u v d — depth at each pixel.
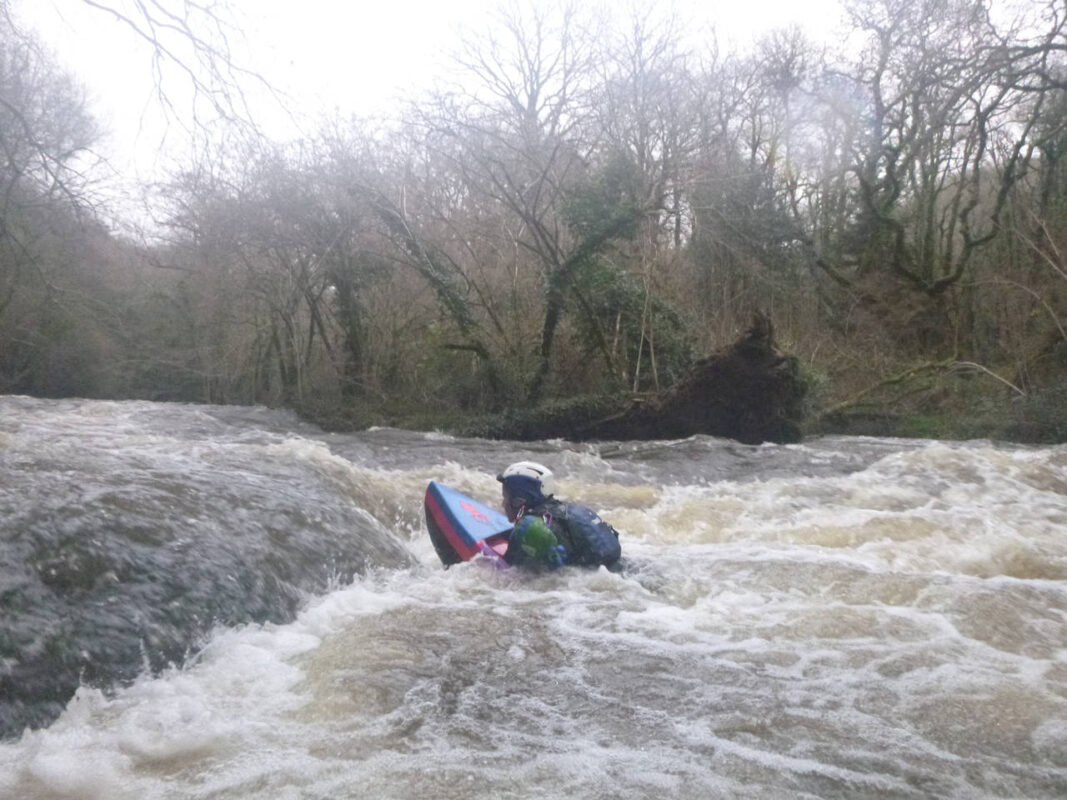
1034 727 3.50
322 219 19.73
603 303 18.78
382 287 20.98
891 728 3.47
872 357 21.61
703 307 22.48
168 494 4.96
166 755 3.16
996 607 4.97
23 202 17.98
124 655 3.75
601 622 4.64
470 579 5.40
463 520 5.95
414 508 7.83
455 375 19.62
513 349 19.56
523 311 19.97
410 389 19.97
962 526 7.76
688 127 19.36
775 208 24.69
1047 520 8.26
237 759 3.13
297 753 3.18
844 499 9.29
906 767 3.16
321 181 19.05
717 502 9.14
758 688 3.83
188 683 3.74
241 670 3.88
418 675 3.88
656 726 3.45
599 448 14.03
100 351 24.02
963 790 3.02
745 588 5.36
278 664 3.96
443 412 18.53
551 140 19.83
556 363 19.58
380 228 19.67
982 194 27.09
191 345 24.28
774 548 6.62
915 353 22.70
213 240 21.62
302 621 4.49
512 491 5.84
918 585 5.37
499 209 20.28
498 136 18.72
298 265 20.98
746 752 3.25
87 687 3.56
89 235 21.09
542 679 3.89
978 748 3.32
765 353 15.16
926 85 20.14
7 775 3.02
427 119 18.84
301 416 17.52
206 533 4.67
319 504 5.77
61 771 3.02
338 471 7.70
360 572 5.31
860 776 3.09
